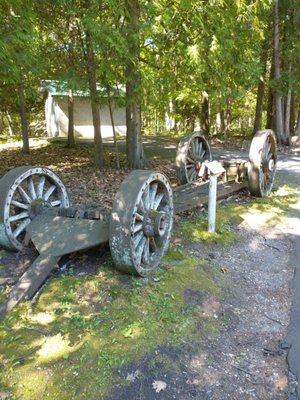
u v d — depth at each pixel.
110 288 3.51
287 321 3.37
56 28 8.47
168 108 18.94
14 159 10.97
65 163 10.09
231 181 6.35
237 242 4.84
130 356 2.75
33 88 10.12
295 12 13.67
